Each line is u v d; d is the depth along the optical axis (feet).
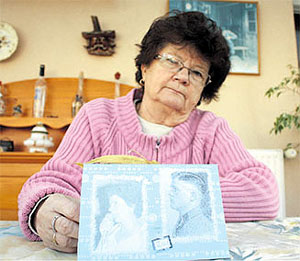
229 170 3.01
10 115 7.75
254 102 8.21
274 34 8.61
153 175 1.61
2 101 7.45
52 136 7.53
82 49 8.16
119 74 7.71
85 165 1.58
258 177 2.69
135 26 8.34
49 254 1.61
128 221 1.50
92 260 1.41
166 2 8.50
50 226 1.64
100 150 3.19
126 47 8.21
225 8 8.53
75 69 8.07
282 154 7.36
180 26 2.93
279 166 7.28
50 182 2.18
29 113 7.79
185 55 2.93
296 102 8.28
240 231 2.18
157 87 3.02
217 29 3.12
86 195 1.53
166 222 1.54
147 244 1.48
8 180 6.49
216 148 3.29
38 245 1.81
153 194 1.58
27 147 7.50
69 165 2.56
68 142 3.06
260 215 2.52
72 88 7.87
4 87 7.80
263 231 2.18
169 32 2.93
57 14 8.34
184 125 3.33
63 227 1.59
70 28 8.27
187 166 1.68
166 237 1.51
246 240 1.91
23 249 1.71
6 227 2.34
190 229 1.55
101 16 8.37
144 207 1.54
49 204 1.73
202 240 1.54
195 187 1.64
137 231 1.49
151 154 3.20
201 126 3.43
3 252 1.63
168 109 3.18
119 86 7.88
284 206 7.12
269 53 8.50
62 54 8.14
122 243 1.46
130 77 8.06
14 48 7.95
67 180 2.35
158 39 3.01
